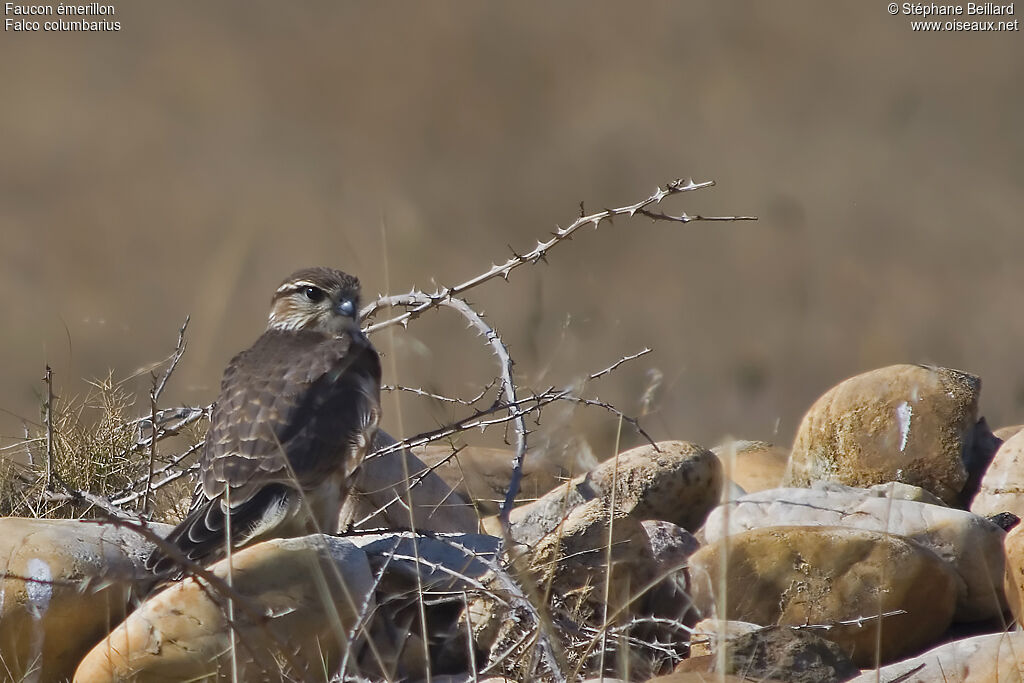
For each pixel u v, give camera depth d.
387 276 11.52
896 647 9.66
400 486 11.23
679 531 10.50
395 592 9.51
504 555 9.62
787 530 9.84
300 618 8.93
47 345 24.38
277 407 10.64
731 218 10.97
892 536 9.75
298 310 11.65
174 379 16.92
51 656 9.37
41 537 9.56
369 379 11.13
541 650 8.67
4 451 12.04
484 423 10.87
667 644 9.25
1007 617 10.10
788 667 8.97
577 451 11.74
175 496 11.83
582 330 18.14
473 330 21.22
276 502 10.27
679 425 18.91
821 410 12.02
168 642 8.84
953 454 11.62
